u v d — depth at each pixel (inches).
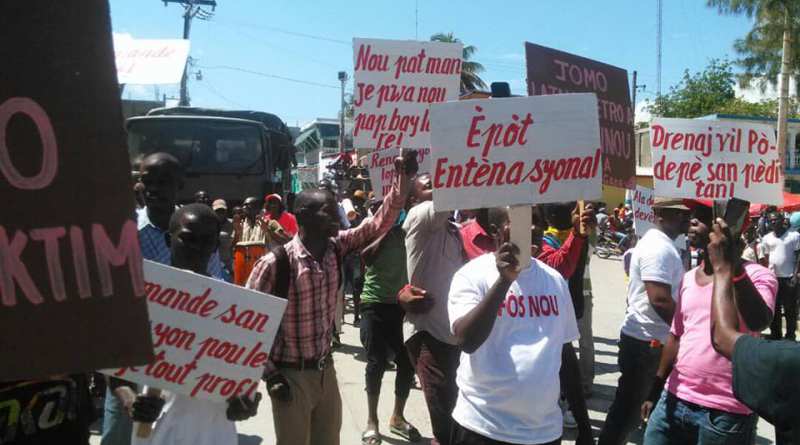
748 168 161.2
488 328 104.4
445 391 166.7
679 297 137.6
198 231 114.3
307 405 131.3
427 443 202.1
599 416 227.5
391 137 194.1
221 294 104.1
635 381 167.8
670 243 165.0
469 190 105.8
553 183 106.0
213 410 107.5
